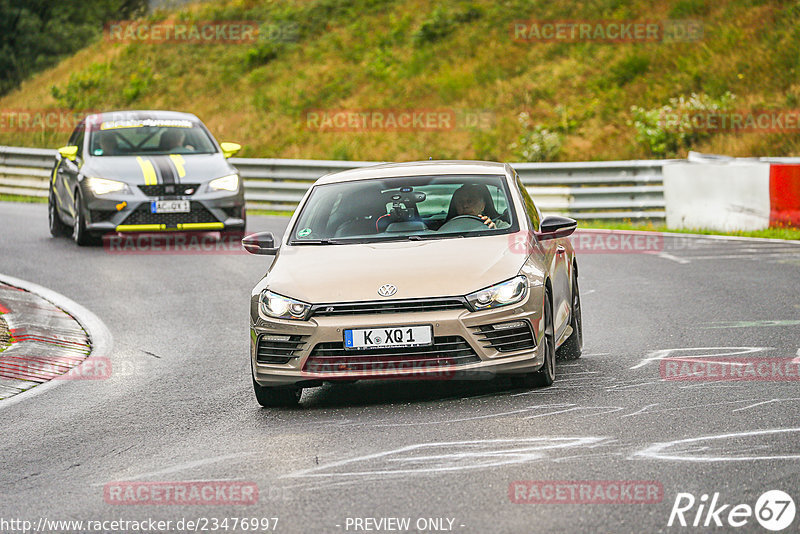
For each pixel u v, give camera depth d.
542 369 25.00
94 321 38.84
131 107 127.75
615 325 34.69
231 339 35.16
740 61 100.62
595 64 107.56
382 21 130.50
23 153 93.56
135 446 22.34
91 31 158.25
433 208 29.12
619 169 70.19
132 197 56.00
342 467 19.41
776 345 29.67
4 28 155.50
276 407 25.56
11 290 44.66
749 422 21.14
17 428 24.81
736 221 63.28
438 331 23.59
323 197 29.09
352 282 24.36
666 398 23.66
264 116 115.94
